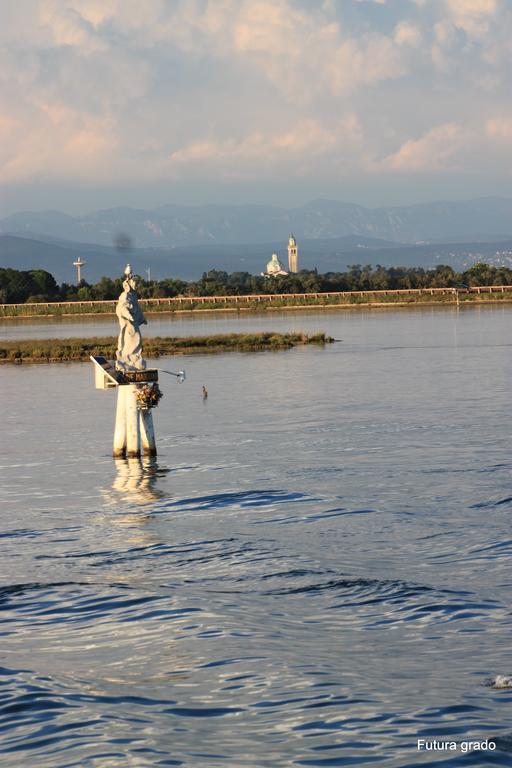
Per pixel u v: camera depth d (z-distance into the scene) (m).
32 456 69.75
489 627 31.16
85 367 148.50
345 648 29.92
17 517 50.28
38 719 25.47
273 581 37.19
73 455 69.44
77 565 40.44
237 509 50.19
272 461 63.62
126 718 25.33
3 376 138.00
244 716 25.22
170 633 31.83
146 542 43.88
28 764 22.92
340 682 27.22
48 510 51.72
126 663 29.36
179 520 48.19
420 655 29.06
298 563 39.47
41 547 43.72
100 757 23.09
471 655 28.83
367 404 92.25
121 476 60.62
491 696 25.75
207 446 70.81
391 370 126.94
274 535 44.41
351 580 36.81
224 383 116.50
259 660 29.14
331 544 42.41
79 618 33.69
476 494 51.03
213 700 26.34
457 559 39.19
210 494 53.97
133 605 34.81
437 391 100.75
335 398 98.06
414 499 50.59
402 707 25.30
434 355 149.50
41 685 27.78
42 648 30.97
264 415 86.94
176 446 71.38
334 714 25.08
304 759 22.59
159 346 180.00
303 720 24.80
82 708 26.06
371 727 24.17
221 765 22.48
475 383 107.19
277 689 26.91
